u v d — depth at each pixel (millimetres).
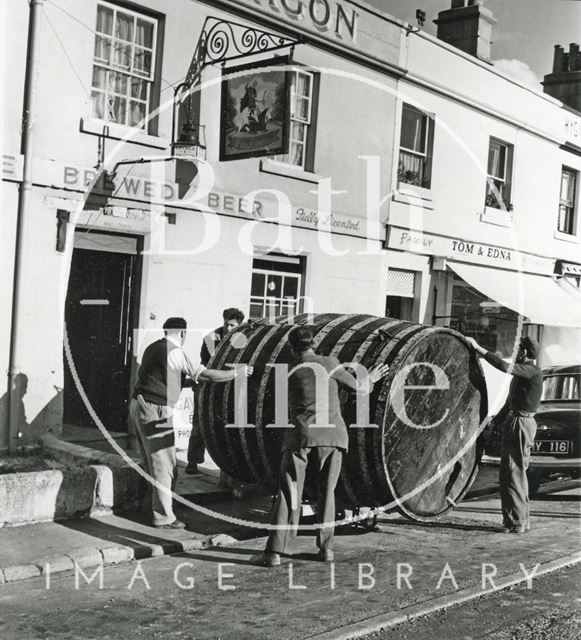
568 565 6574
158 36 10164
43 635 4695
